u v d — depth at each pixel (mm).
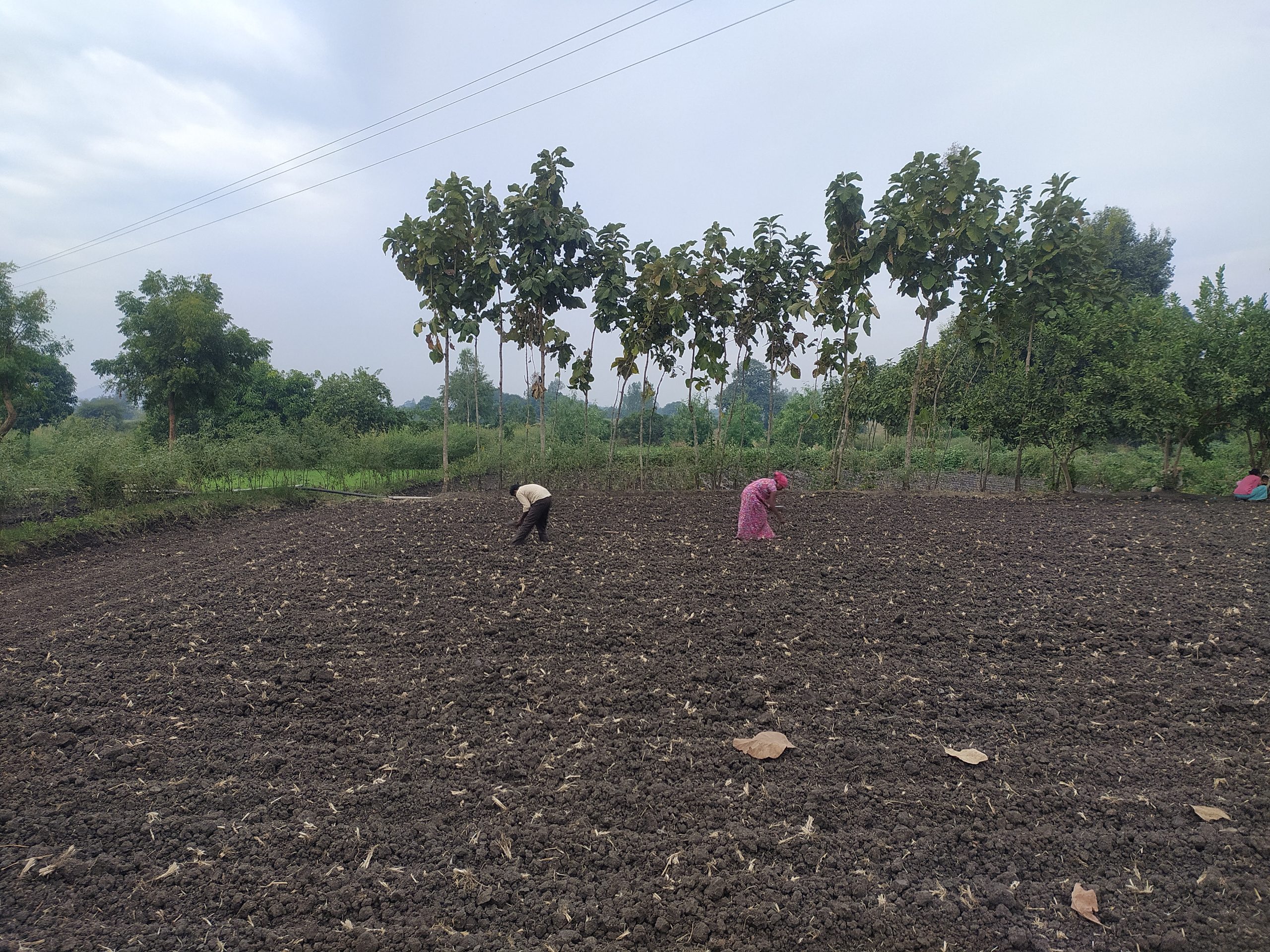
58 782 3840
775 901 2885
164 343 21984
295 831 3389
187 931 2773
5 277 19172
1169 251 35844
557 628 6008
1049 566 7516
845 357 14938
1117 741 4074
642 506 12422
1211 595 6309
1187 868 2984
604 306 15023
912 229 12875
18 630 6477
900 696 4672
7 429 19562
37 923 2809
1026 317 13570
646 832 3365
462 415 34031
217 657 5516
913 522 10305
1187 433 13172
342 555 8648
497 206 15047
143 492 13867
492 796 3652
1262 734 4031
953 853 3158
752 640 5660
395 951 2646
